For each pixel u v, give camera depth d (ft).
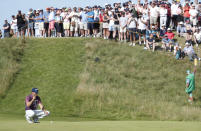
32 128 116.67
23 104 247.29
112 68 305.32
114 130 114.93
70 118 213.05
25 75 290.35
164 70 310.24
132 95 261.24
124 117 227.81
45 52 328.90
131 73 300.40
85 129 116.26
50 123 140.56
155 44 354.74
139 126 127.65
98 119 215.72
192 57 332.19
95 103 246.27
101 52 329.11
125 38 347.36
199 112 230.48
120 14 343.46
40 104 145.69
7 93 263.90
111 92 260.42
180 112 229.25
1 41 344.08
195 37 349.61
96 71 295.28
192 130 116.67
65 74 289.94
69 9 355.56
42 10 356.38
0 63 301.63
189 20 354.95
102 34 357.61
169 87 283.38
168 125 132.16
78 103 247.70
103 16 342.64
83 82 273.75
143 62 320.70
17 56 320.50
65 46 337.93
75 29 353.72
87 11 348.79
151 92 273.54
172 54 340.18
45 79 283.18
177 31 363.56
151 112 232.73
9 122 147.84
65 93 261.24
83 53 326.65
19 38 353.51
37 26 356.79
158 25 354.33
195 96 271.90
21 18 353.92
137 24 343.46
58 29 355.77
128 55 329.93
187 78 262.06
